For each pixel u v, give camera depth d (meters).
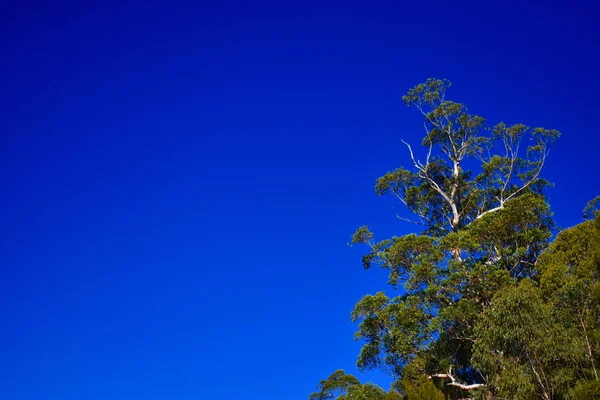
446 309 33.31
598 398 24.16
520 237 37.84
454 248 36.66
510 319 27.22
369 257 39.56
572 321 27.66
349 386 34.94
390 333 34.50
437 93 48.94
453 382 33.06
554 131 46.69
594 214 36.88
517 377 26.64
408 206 47.56
